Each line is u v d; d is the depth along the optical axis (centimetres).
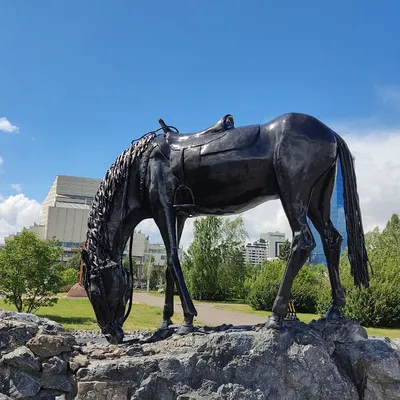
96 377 276
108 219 340
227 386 277
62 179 7456
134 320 1229
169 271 363
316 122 330
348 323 330
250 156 322
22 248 1184
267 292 1938
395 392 293
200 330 324
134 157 349
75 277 2484
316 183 326
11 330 280
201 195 337
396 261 1614
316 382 286
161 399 274
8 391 266
